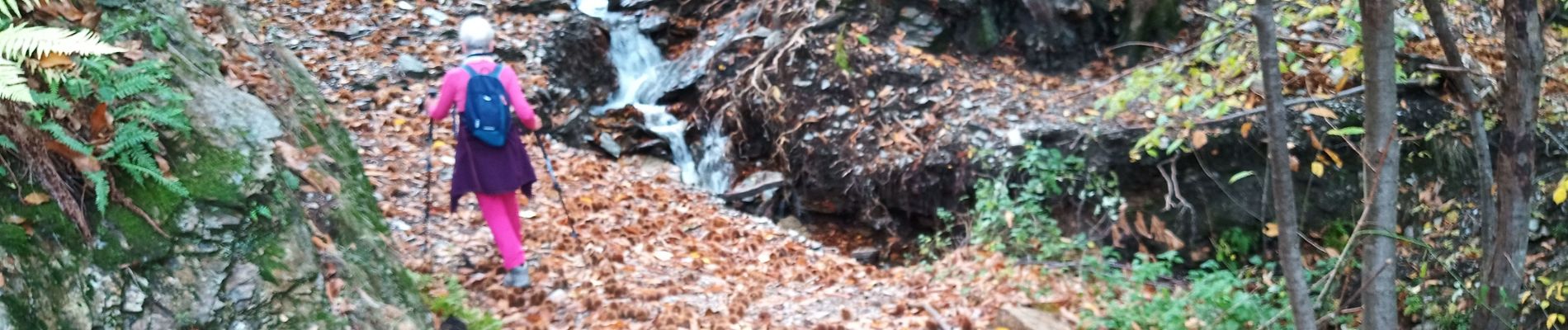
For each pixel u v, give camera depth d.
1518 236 5.64
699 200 8.20
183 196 3.71
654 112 9.67
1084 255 6.92
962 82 9.13
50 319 3.12
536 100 8.78
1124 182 8.10
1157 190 8.09
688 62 10.12
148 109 3.83
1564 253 8.19
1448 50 5.68
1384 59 4.21
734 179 9.27
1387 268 4.54
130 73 3.97
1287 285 4.17
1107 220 7.95
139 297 3.39
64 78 3.59
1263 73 3.87
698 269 6.44
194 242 3.64
